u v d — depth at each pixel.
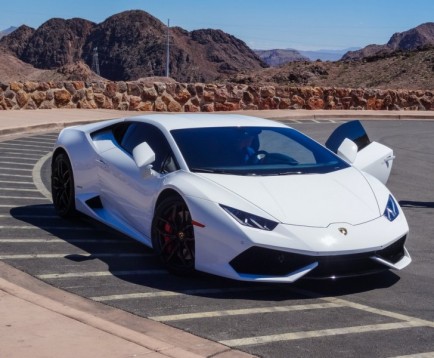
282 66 153.75
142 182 6.28
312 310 5.02
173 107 23.09
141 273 5.82
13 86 21.25
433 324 4.81
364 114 24.14
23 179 10.27
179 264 5.71
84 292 5.30
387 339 4.50
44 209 8.21
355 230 5.32
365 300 5.28
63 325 4.43
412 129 21.00
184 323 4.70
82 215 7.74
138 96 22.77
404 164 13.83
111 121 7.37
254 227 5.21
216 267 5.33
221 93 23.66
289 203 5.46
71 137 7.60
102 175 6.96
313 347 4.33
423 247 7.12
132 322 4.70
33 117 19.03
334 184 5.92
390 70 121.06
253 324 4.70
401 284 5.73
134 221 6.45
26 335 4.24
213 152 6.16
